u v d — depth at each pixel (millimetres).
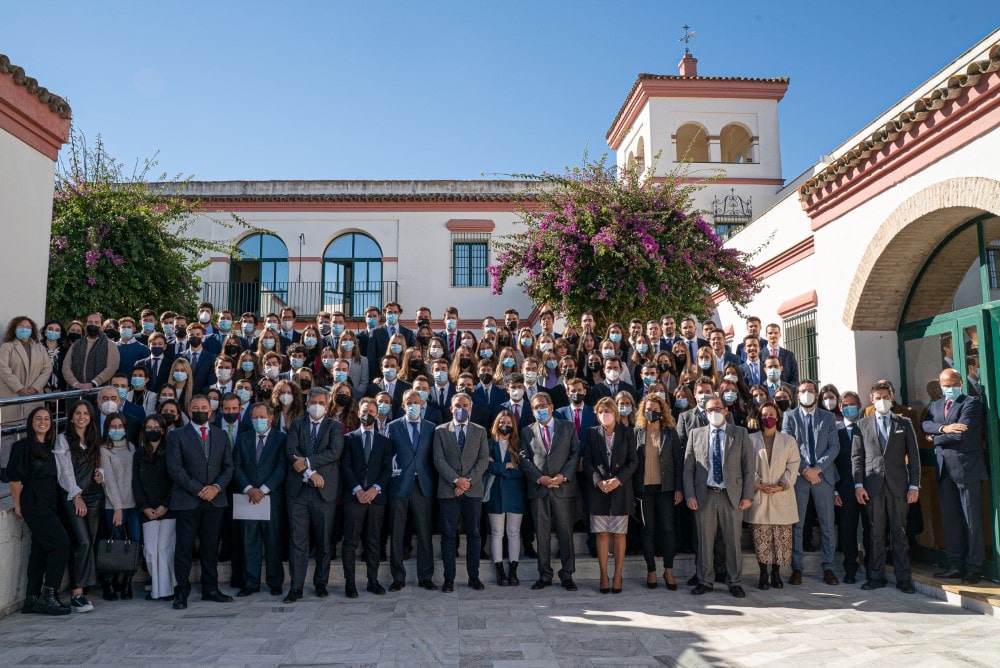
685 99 21422
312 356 9570
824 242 9539
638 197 11852
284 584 7406
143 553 7297
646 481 7418
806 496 7691
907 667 5023
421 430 7406
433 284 21453
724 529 7102
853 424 7816
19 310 8602
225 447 7008
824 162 17203
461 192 21672
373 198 21500
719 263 11891
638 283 11211
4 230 8367
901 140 7738
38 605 6344
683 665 5059
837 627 5961
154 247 14164
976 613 6410
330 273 21672
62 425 7984
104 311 13414
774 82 21312
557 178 12266
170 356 9133
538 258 12195
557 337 10758
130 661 5121
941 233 7863
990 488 7148
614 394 8406
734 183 20969
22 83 8430
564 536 7285
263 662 5102
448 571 7184
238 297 21234
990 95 6543
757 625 6012
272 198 21406
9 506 6422
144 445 6938
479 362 8750
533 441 7355
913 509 7965
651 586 7320
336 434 7078
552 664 5074
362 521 7105
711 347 9188
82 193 13945
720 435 7223
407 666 5031
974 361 7469
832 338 9273
